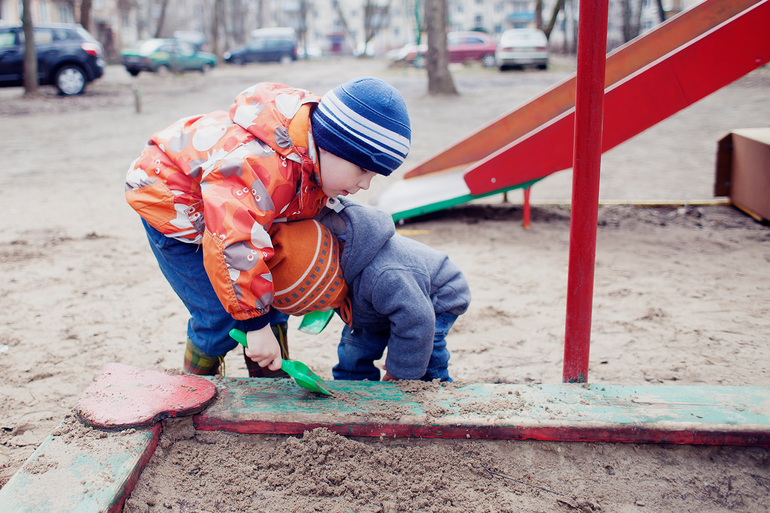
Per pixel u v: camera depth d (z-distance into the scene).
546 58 21.67
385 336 2.02
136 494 1.50
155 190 1.72
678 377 2.38
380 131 1.56
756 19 3.66
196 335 1.91
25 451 1.94
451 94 14.98
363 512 1.49
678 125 9.74
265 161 1.55
